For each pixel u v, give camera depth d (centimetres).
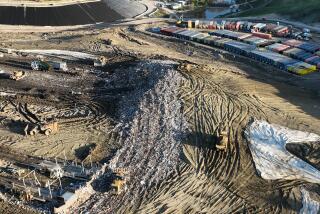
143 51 6812
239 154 4041
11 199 3516
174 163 3925
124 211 3384
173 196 3538
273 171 3844
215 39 7312
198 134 4312
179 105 4781
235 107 4806
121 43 7212
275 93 5322
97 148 4194
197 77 5472
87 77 5856
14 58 6425
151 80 5431
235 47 6900
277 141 4238
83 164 3956
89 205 3453
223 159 3978
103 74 5950
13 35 7712
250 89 5328
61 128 4572
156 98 4919
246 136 4291
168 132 4362
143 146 4181
